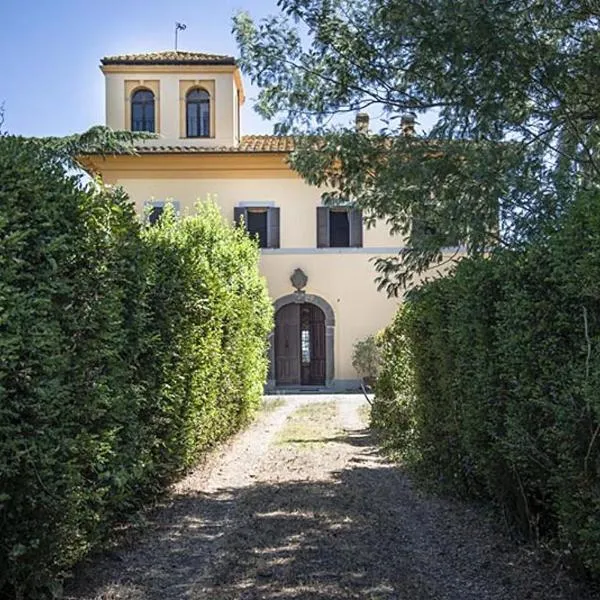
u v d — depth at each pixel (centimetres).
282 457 971
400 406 979
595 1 627
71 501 427
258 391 1450
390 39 682
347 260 2255
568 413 386
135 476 548
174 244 743
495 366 514
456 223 688
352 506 676
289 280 2250
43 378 391
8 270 362
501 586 455
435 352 720
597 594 420
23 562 398
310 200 2255
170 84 2258
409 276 823
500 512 589
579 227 378
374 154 777
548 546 484
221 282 973
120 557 528
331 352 2244
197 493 749
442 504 679
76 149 1454
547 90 641
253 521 627
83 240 450
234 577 479
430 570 496
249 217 2258
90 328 452
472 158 671
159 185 2239
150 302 640
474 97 638
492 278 519
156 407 652
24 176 390
